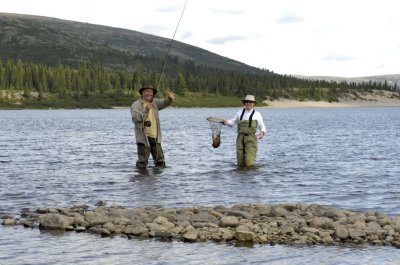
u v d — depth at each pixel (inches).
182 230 404.5
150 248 364.8
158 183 645.9
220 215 442.6
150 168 779.4
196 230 402.6
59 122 2827.3
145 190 598.5
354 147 1174.3
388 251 360.2
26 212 476.7
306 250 362.3
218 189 607.2
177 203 528.4
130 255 348.5
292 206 480.7
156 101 786.2
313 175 718.5
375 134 1711.4
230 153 1003.3
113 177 692.1
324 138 1497.3
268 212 457.1
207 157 931.3
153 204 522.6
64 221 419.5
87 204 521.0
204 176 701.3
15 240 382.6
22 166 814.5
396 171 764.0
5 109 7165.4
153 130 780.6
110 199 547.8
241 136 801.6
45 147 1166.3
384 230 400.5
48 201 536.1
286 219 436.8
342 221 423.2
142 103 775.1
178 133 1744.6
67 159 912.9
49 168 787.4
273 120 3334.2
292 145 1224.8
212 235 390.3
